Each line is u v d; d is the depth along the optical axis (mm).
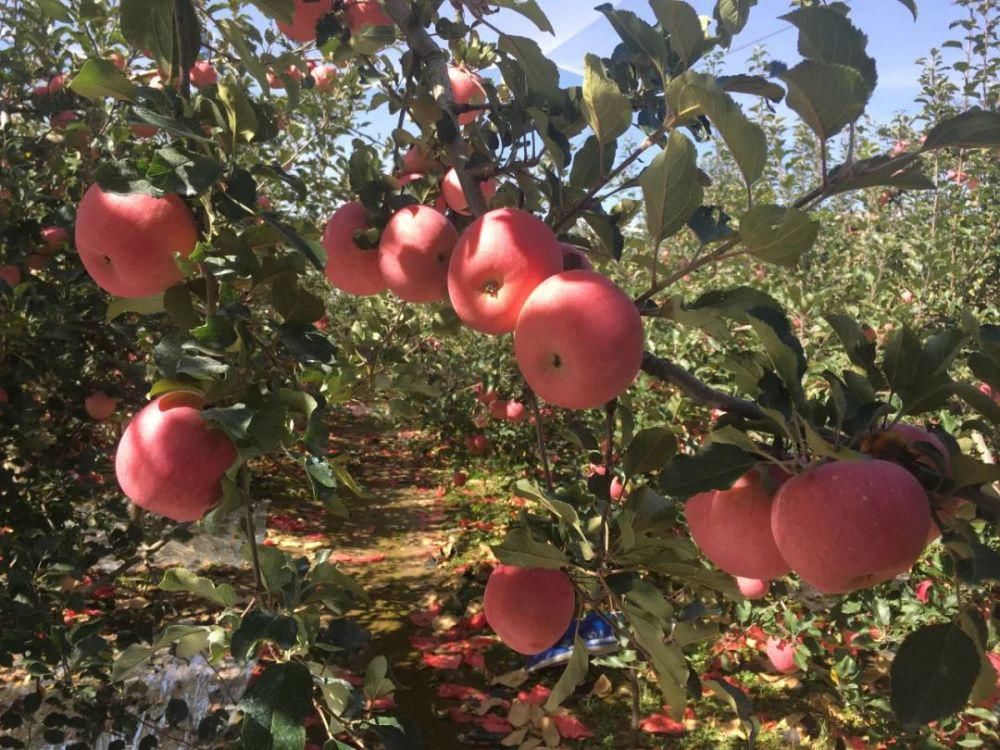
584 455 4953
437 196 1979
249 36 3049
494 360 7164
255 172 1431
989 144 1182
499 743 3896
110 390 4234
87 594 3268
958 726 3168
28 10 4152
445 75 1796
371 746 3254
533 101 1851
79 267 3980
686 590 3334
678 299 1281
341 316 7195
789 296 5324
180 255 1345
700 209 1452
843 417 1287
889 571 1127
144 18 1420
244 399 1296
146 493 1336
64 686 2922
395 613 5473
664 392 5508
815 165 7902
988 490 1374
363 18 2418
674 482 1263
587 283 1235
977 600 1329
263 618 1335
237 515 5836
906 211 7609
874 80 1207
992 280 6090
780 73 1151
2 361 3801
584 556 1667
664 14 1571
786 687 4117
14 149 4020
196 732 3117
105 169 1330
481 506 8156
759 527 1302
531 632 1757
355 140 1758
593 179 1594
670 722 3865
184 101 1394
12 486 3551
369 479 9703
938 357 1319
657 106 1979
